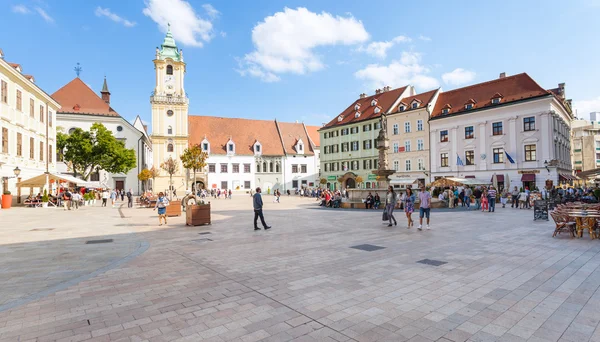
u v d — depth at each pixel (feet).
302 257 29.50
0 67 91.30
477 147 149.18
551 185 120.47
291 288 20.84
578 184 162.81
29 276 24.02
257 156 246.68
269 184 249.55
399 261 27.66
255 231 46.73
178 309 17.49
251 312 17.02
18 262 28.37
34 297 19.43
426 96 177.68
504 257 28.81
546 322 15.53
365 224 53.72
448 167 159.12
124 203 130.00
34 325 15.60
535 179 131.23
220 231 47.11
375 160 194.70
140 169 201.77
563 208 43.42
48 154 124.98
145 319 16.21
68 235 44.19
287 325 15.44
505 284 21.24
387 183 90.22
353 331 14.78
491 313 16.63
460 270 24.70
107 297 19.42
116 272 24.91
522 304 17.81
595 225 39.14
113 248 34.68
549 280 22.00
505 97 143.54
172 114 220.43
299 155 259.39
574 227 40.22
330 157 224.12
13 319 16.31
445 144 160.56
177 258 29.60
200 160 166.81
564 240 36.99
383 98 203.62
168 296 19.53
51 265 27.30
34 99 113.91
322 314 16.71
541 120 130.72
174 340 13.99
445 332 14.61
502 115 141.59
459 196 96.58
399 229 47.19
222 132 249.75
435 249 32.58
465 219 59.82
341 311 17.08
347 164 212.02
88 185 125.08
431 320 15.89
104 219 66.33
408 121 177.06
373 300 18.63
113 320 16.12
